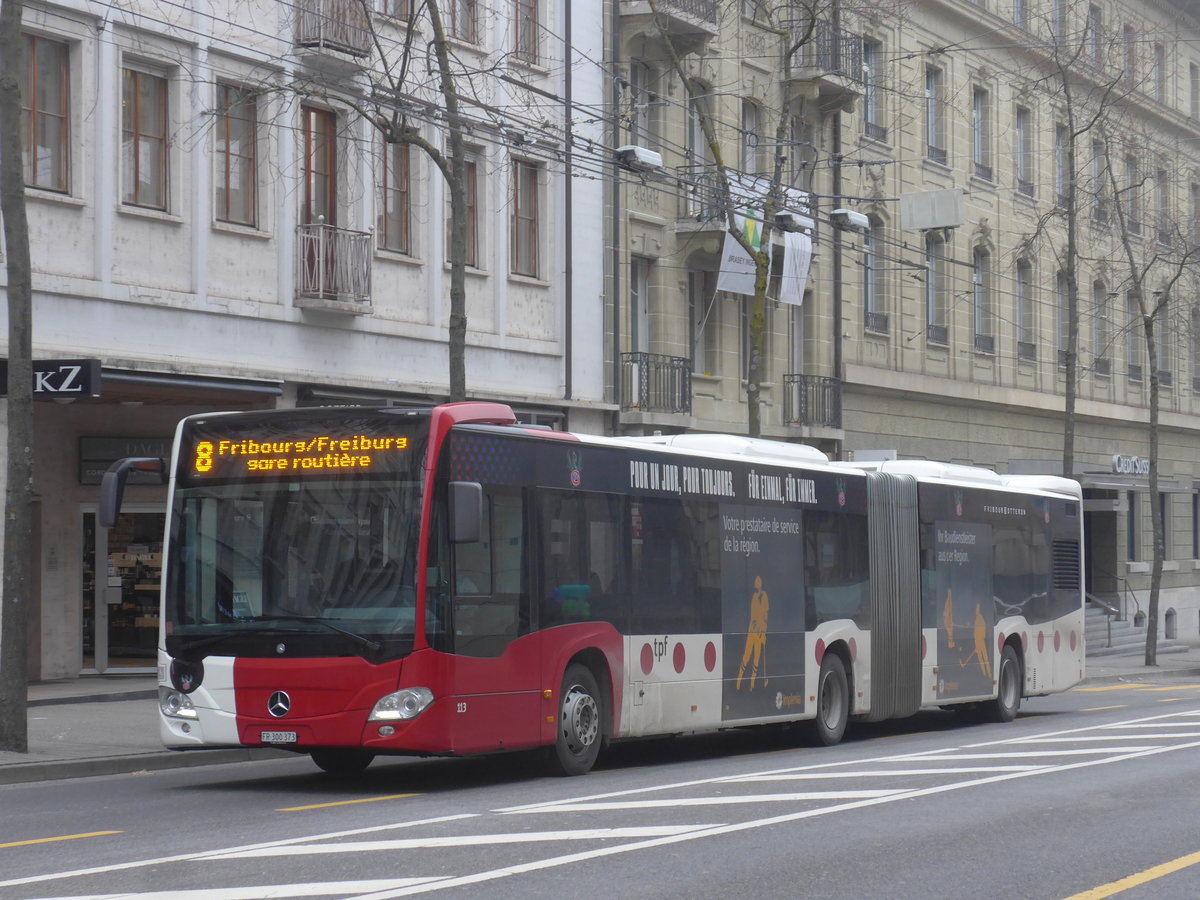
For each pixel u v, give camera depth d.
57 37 24.72
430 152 23.30
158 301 25.89
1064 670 29.62
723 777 16.88
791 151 40.19
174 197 26.36
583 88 34.72
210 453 16.16
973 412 50.38
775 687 20.84
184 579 16.05
